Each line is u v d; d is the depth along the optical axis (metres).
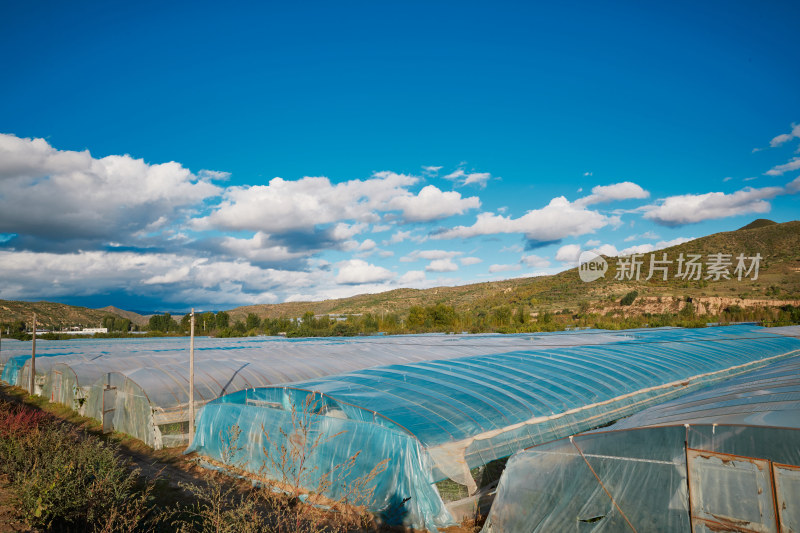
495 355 31.09
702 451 10.23
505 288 176.38
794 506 9.01
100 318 180.88
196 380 28.25
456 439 16.72
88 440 16.27
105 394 27.97
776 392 13.08
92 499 12.74
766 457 9.47
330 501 16.42
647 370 29.55
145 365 35.78
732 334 50.38
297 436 17.38
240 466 19.70
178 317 125.69
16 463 14.93
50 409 34.47
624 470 11.27
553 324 77.62
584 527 11.65
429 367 25.97
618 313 105.81
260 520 11.91
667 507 10.58
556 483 12.23
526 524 12.55
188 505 16.02
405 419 17.05
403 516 15.38
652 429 10.99
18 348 58.12
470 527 15.00
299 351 39.44
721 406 12.38
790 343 44.28
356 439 17.31
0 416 21.33
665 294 109.94
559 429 20.25
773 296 96.31
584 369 27.91
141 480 18.97
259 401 21.80
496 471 18.34
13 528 12.18
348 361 34.84
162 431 25.03
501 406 19.78
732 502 9.74
